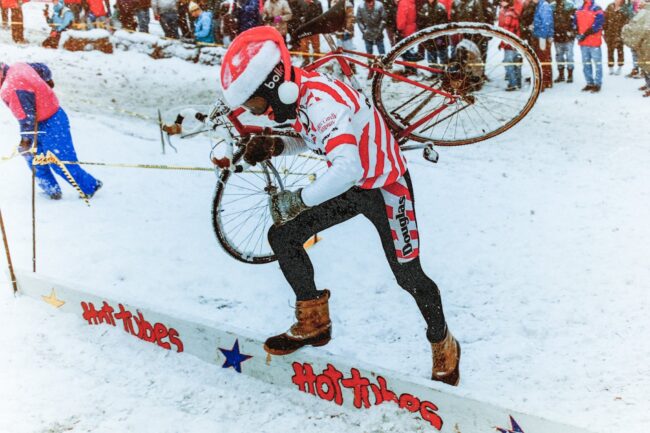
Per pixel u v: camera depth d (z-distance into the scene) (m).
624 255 4.71
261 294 4.36
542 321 3.88
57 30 12.60
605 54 12.80
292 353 3.06
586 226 5.34
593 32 10.25
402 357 3.57
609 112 9.39
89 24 12.95
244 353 3.21
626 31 10.18
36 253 4.86
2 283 4.23
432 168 7.23
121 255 4.87
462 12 10.18
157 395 3.15
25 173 6.73
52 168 5.96
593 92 10.48
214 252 4.98
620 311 3.92
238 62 2.50
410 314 4.06
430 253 4.96
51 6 17.72
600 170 7.03
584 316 3.89
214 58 12.50
